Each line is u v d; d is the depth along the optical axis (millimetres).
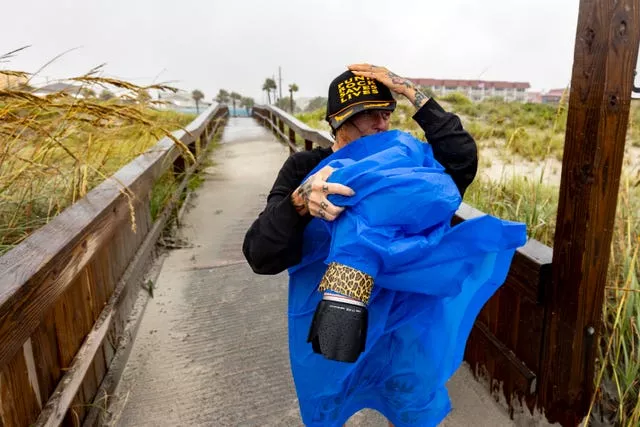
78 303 2170
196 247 4590
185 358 2807
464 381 2561
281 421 2307
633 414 1887
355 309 1196
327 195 1246
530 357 2105
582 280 1758
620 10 1495
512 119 12656
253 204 6016
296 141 10539
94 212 2145
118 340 2762
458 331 1584
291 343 1564
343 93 1486
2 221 2299
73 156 2463
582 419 1965
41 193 2551
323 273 1503
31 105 2170
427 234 1299
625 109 1597
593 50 1560
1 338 1235
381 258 1234
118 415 2348
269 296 3580
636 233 2709
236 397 2475
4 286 1331
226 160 9172
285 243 1396
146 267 3816
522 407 2184
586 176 1659
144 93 2504
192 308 3402
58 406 1779
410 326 1507
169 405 2416
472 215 2441
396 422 1663
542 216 3215
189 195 6078
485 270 1514
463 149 1588
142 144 3951
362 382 1624
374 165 1244
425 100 1602
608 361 2209
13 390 1552
